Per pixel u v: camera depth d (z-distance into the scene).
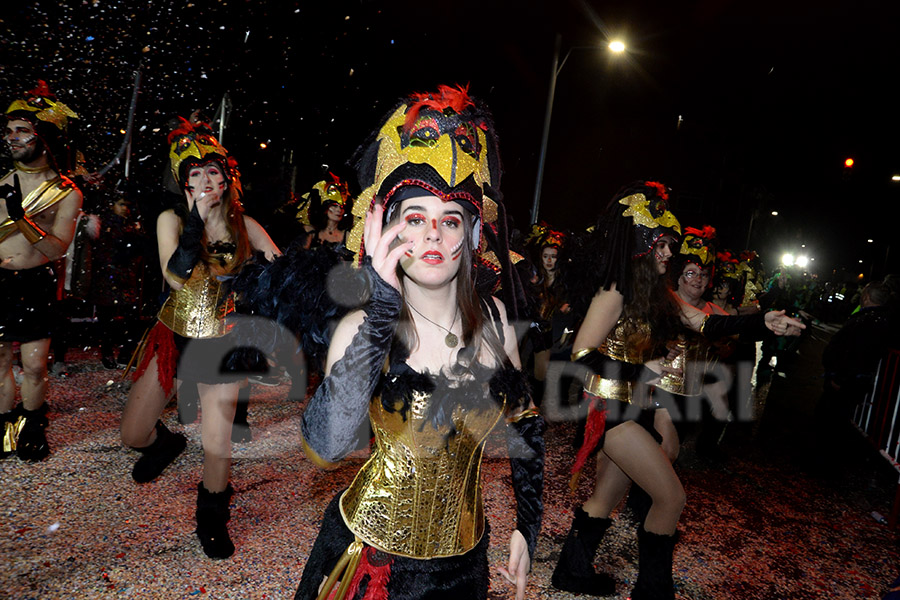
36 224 4.05
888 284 5.78
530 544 1.85
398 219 1.71
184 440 3.76
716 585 3.51
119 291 6.47
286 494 4.02
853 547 4.25
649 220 2.92
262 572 3.05
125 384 6.05
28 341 4.04
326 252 1.78
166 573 2.96
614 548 3.82
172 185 3.61
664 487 2.76
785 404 9.40
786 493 5.27
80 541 3.16
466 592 1.72
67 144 4.31
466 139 1.69
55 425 4.79
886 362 6.27
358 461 4.66
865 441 6.68
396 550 1.67
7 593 2.67
